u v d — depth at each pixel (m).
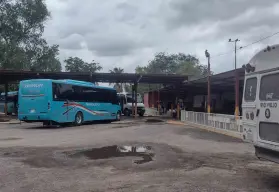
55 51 45.84
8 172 7.29
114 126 21.19
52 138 13.98
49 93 19.09
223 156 9.67
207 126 19.17
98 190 5.92
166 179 6.80
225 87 31.80
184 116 25.11
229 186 6.27
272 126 6.32
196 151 10.61
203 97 42.41
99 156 9.53
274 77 6.35
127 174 7.24
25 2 42.12
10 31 41.81
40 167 7.90
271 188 6.16
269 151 6.56
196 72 70.81
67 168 7.82
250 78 7.30
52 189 5.98
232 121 15.57
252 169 7.85
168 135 15.56
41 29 44.16
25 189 5.96
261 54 6.85
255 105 6.97
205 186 6.25
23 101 19.39
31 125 22.19
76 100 21.64
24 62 40.16
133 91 36.44
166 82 33.75
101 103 24.73
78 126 21.25
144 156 9.58
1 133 16.22
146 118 32.66
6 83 31.39
